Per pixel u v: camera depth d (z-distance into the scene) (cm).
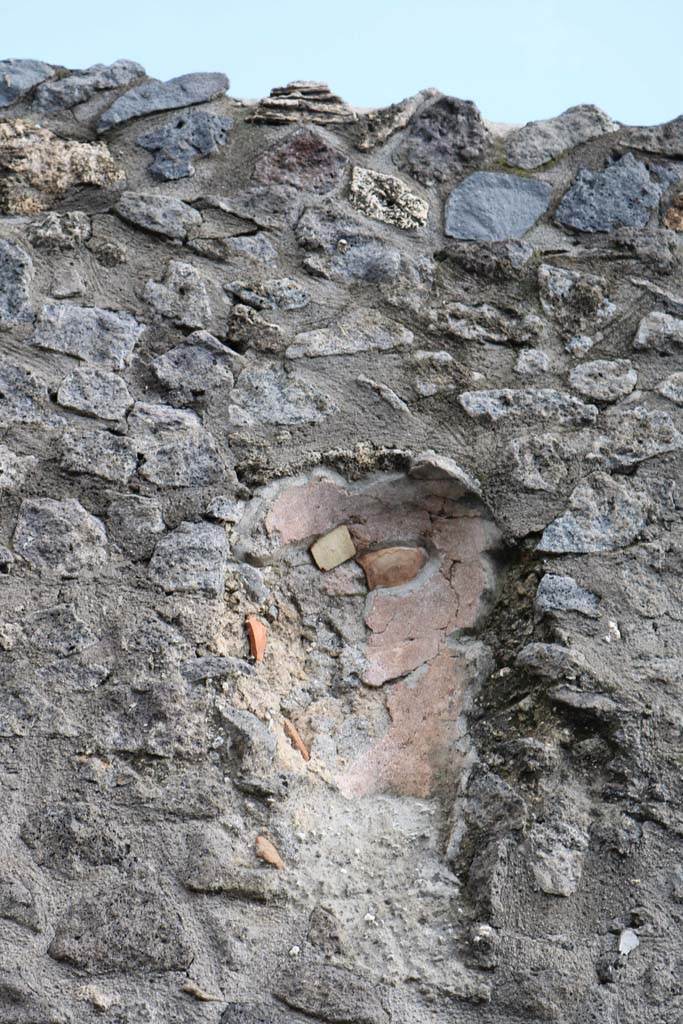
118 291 427
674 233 461
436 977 344
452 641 411
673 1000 345
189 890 344
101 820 348
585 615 390
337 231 445
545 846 358
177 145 452
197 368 419
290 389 421
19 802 348
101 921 337
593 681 378
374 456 415
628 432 425
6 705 360
